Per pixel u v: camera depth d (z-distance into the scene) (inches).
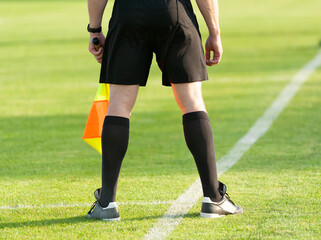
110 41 516.4
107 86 559.5
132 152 866.1
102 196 528.1
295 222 511.5
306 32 3073.3
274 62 2003.0
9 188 663.8
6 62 2142.0
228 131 1007.6
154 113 1206.9
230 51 2367.1
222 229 495.5
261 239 470.0
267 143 900.0
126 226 509.4
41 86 1594.5
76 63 2080.5
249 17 4168.3
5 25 3713.1
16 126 1090.7
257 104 1268.5
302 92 1402.6
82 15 4325.8
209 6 522.0
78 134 1015.0
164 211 554.3
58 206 582.9
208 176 523.5
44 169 764.6
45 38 2962.6
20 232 502.3
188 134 519.2
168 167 761.6
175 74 512.4
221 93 1432.1
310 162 757.9
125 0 505.4
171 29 503.2
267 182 658.2
